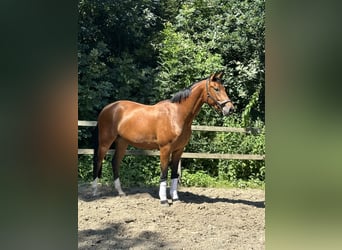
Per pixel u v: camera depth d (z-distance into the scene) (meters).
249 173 7.62
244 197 6.21
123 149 5.99
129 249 3.81
